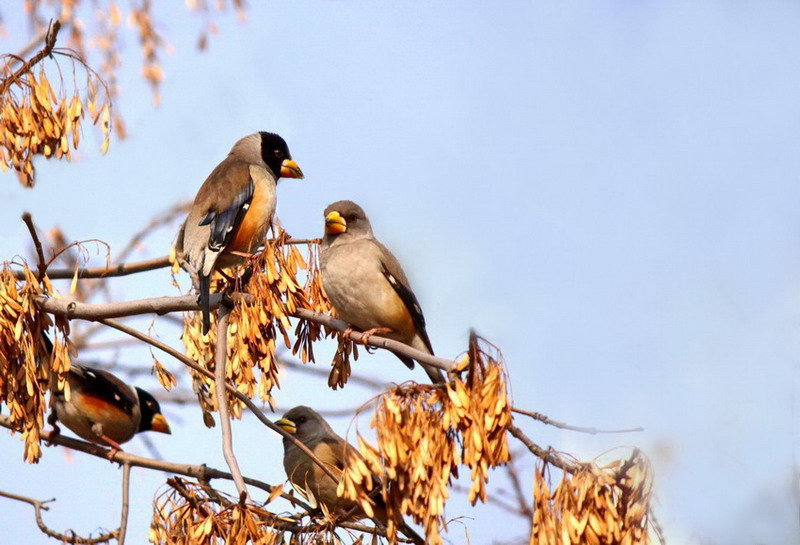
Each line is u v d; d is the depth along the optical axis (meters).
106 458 12.64
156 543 9.87
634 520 8.51
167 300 11.02
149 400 15.80
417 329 12.16
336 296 11.99
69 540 11.83
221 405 10.27
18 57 11.34
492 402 8.62
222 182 13.71
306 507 11.45
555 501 8.58
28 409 10.73
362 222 12.45
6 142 11.23
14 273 11.15
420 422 8.82
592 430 8.59
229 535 9.64
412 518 8.74
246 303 10.93
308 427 13.55
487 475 8.52
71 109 11.41
